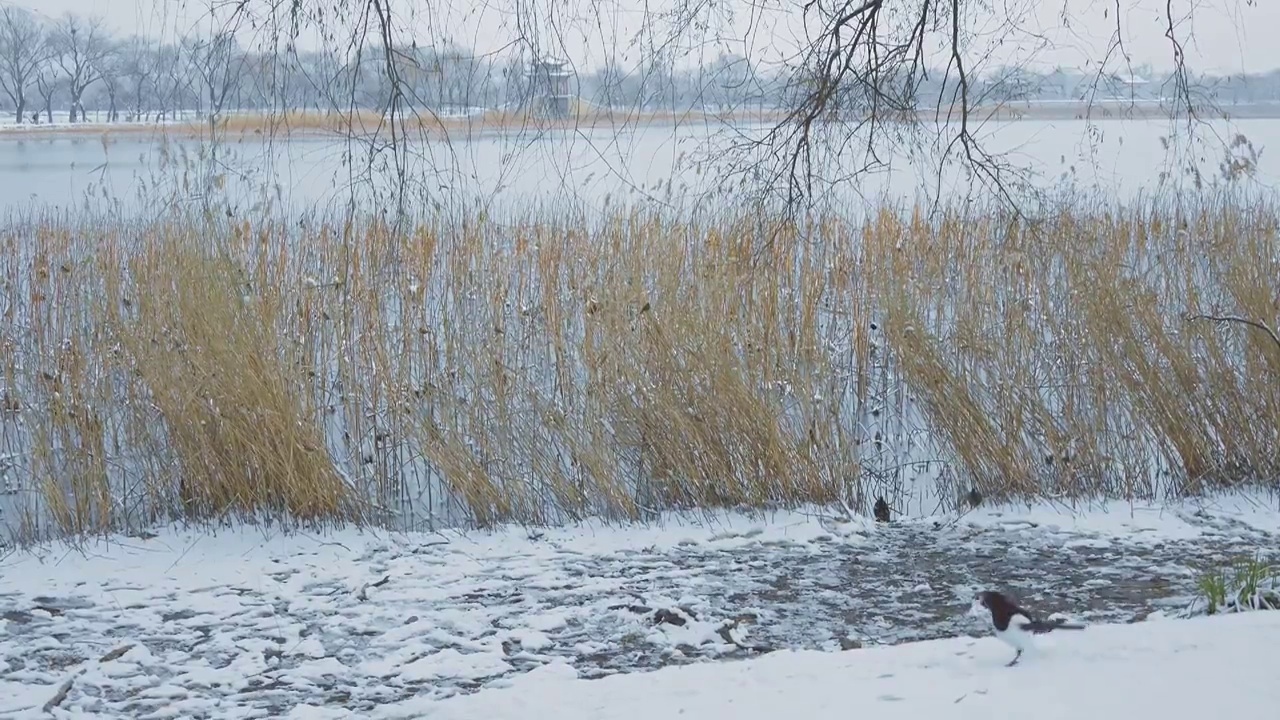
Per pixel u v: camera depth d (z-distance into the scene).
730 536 7.11
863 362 8.91
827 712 3.52
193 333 7.52
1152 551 6.73
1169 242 9.84
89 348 8.01
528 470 7.63
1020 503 7.68
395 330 8.16
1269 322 8.12
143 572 6.40
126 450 7.55
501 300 8.72
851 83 6.35
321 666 5.15
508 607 5.89
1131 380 8.02
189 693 4.88
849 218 10.05
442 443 7.48
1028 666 3.82
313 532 7.12
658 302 8.27
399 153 5.58
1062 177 8.73
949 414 7.89
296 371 7.61
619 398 7.74
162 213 8.61
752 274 7.70
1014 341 8.43
